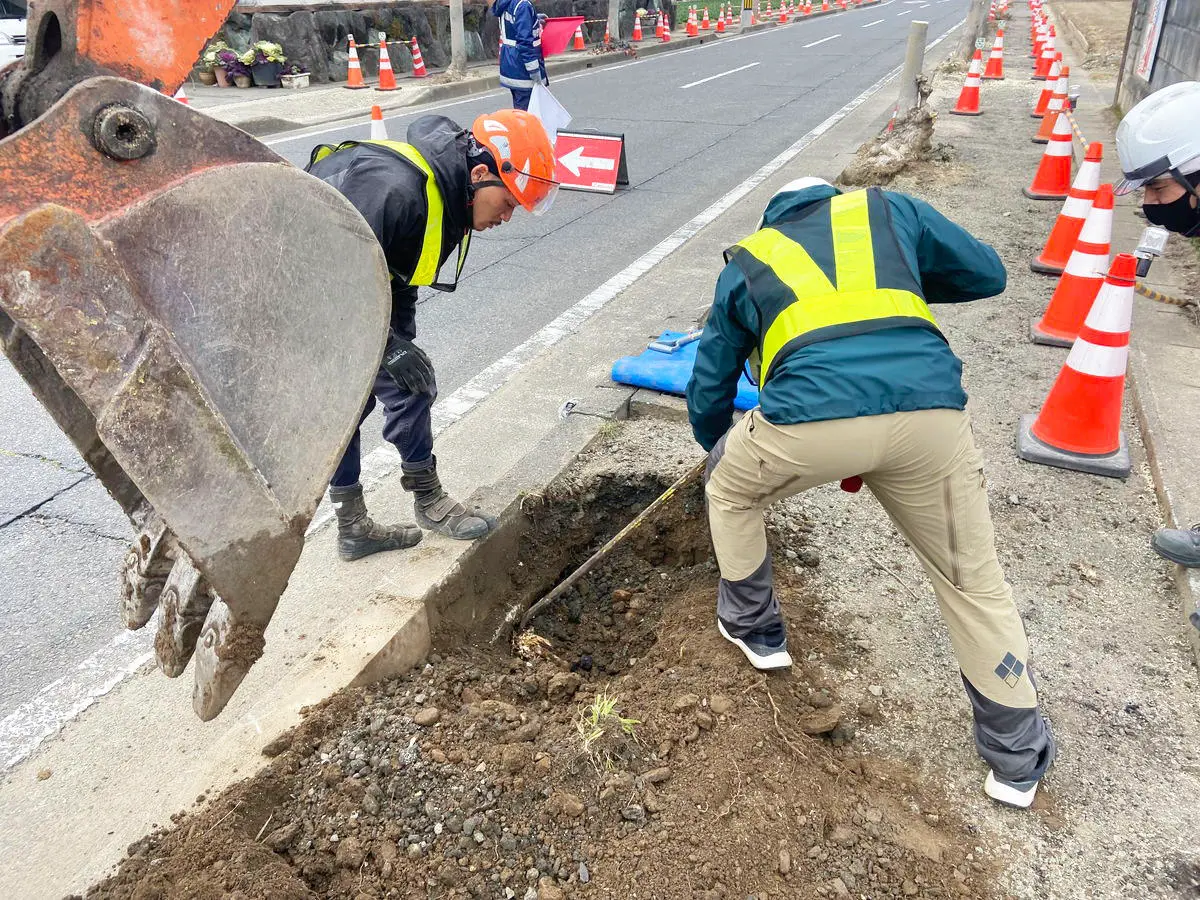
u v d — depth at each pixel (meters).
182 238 1.04
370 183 2.26
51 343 0.97
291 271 1.14
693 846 1.92
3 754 2.24
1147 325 4.49
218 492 1.11
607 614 3.22
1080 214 5.29
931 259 2.14
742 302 2.05
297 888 1.79
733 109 12.26
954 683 2.47
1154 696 2.39
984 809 2.09
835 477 1.98
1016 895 1.88
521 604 3.18
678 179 8.47
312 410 1.20
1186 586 2.72
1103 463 3.40
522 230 6.98
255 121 10.40
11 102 1.02
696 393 2.33
